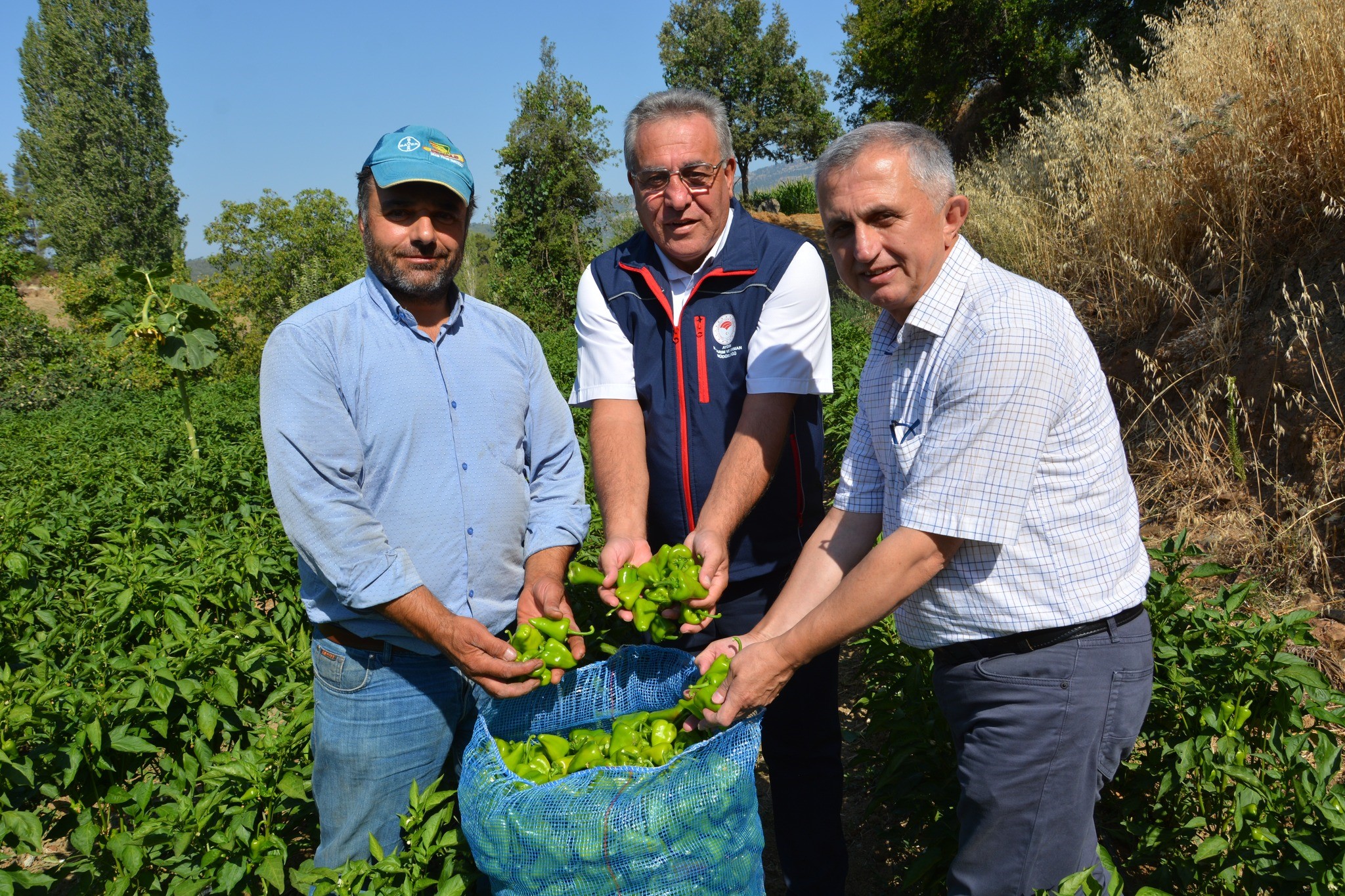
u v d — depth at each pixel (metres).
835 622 2.17
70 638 4.00
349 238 36.94
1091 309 7.03
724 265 2.85
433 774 2.70
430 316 2.62
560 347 18.17
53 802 3.67
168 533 5.54
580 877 1.96
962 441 2.08
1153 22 8.33
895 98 27.55
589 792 1.98
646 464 3.08
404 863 2.40
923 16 23.28
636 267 2.97
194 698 3.22
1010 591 2.17
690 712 2.38
